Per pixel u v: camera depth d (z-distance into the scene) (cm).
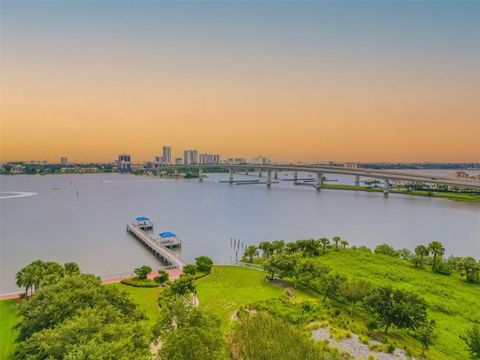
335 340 4581
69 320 3266
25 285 5422
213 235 12256
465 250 10975
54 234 11994
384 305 4956
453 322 5500
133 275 7425
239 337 4325
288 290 6500
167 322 3866
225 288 6694
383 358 4194
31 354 3092
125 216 15862
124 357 2714
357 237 12469
